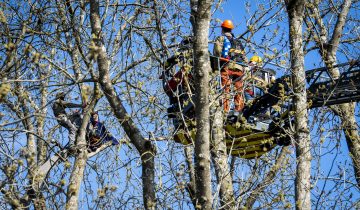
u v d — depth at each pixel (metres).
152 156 13.34
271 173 13.97
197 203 11.66
